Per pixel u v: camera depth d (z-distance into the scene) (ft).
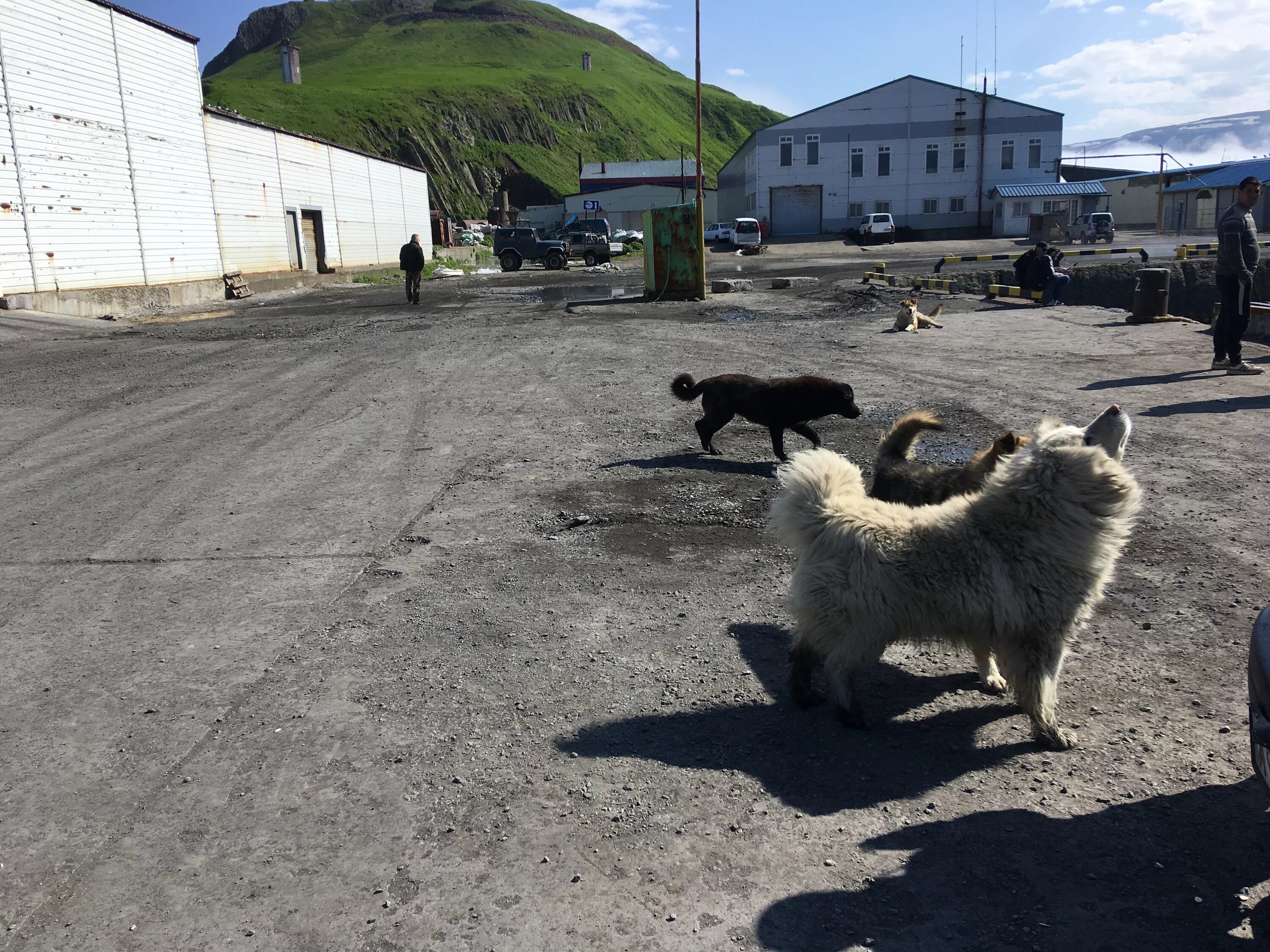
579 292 90.89
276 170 108.27
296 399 36.50
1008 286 69.41
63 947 8.40
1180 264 91.45
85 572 18.31
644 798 10.48
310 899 8.95
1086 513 10.91
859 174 203.21
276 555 19.13
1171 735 11.48
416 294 81.82
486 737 11.89
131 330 62.59
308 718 12.46
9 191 65.05
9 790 10.92
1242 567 16.61
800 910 8.59
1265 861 9.07
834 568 11.45
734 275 107.04
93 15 73.51
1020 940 8.13
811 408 24.67
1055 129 196.75
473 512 21.70
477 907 8.75
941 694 13.01
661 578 17.42
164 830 10.10
